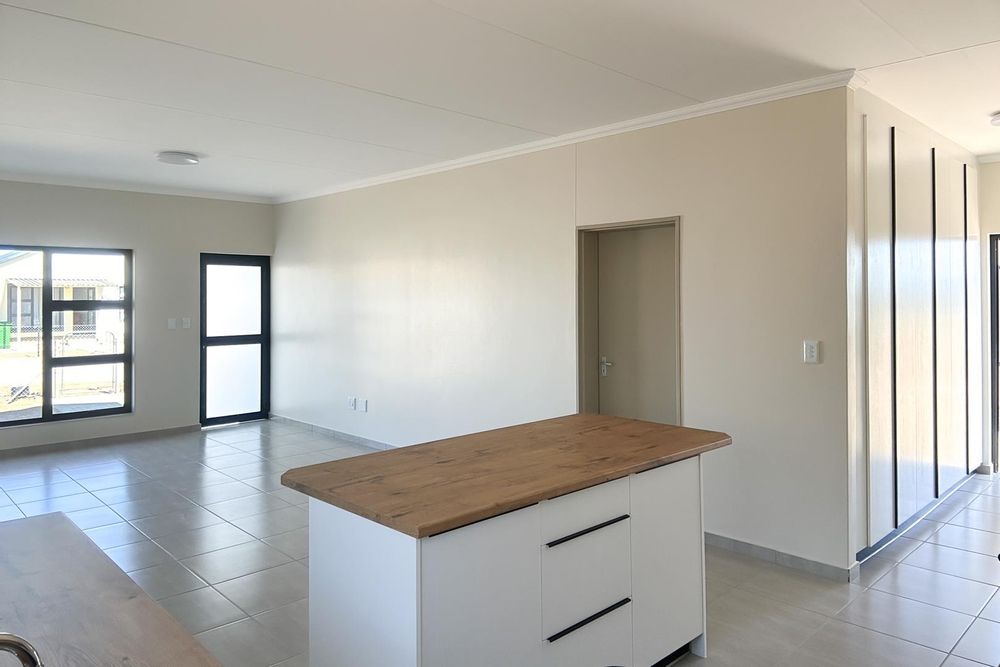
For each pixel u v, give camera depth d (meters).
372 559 1.91
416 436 6.09
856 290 3.59
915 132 4.32
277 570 3.64
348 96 3.84
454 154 5.37
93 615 1.35
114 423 6.89
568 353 4.80
